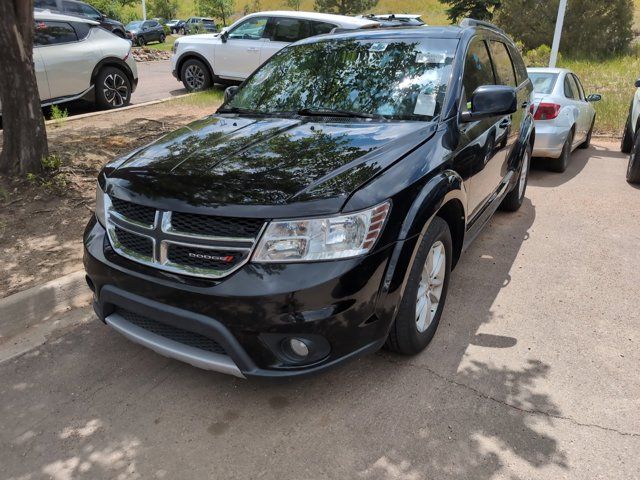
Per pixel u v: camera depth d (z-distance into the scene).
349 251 2.47
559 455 2.46
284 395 2.91
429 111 3.40
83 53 8.84
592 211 5.82
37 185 5.25
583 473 2.36
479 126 3.79
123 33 21.67
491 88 3.35
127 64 9.65
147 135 7.50
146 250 2.70
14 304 3.58
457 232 3.49
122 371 3.17
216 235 2.48
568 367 3.09
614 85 13.73
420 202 2.77
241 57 11.08
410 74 3.64
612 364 3.12
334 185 2.54
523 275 4.28
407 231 2.68
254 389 2.97
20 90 5.14
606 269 4.38
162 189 2.65
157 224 2.61
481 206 4.12
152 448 2.58
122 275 2.73
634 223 5.43
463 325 3.55
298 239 2.42
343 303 2.46
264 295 2.39
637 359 3.17
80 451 2.57
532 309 3.75
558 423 2.66
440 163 3.05
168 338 2.80
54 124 8.02
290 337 2.46
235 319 2.44
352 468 2.42
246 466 2.45
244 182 2.58
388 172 2.72
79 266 4.10
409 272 2.73
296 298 2.40
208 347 2.68
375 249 2.55
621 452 2.47
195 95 10.76
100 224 3.05
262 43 10.80
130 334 2.87
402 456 2.48
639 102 7.79
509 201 5.59
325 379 3.02
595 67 17.56
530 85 5.80
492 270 4.37
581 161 8.34
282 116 3.66
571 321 3.59
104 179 3.04
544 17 21.67
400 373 3.05
